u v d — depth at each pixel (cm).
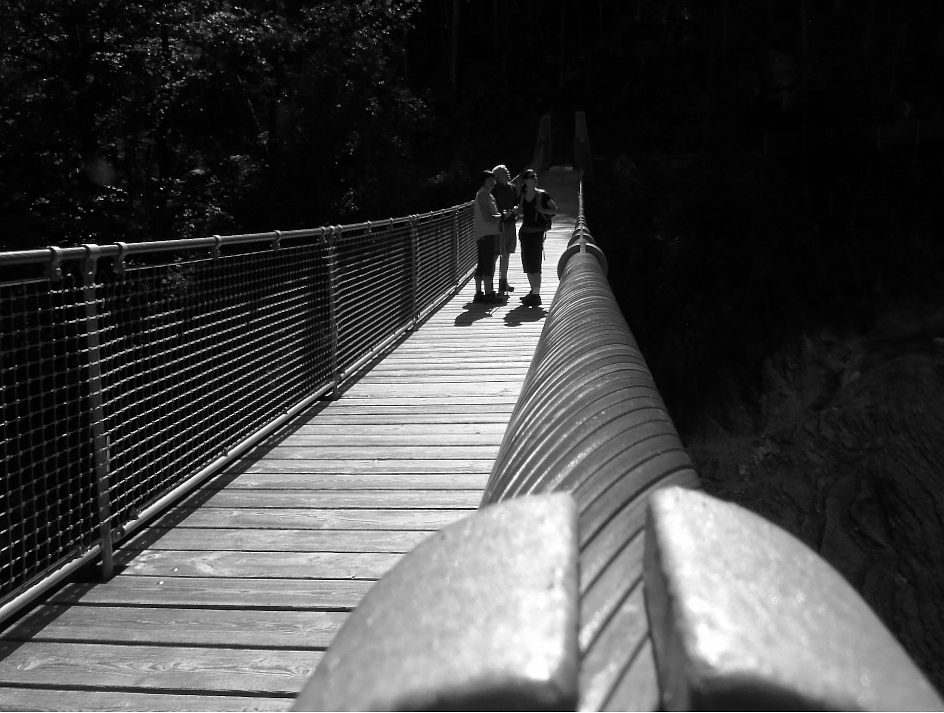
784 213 4028
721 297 3712
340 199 2747
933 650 2573
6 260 343
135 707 292
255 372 600
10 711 291
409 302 1096
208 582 388
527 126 5156
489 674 39
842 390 3378
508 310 1223
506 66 5684
